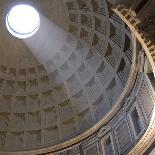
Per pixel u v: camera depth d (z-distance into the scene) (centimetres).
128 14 1122
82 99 1966
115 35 1734
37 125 2030
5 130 2019
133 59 1541
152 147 1297
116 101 1695
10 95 2091
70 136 1892
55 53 2036
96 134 1756
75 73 2002
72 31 1939
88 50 1909
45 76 2083
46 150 1892
